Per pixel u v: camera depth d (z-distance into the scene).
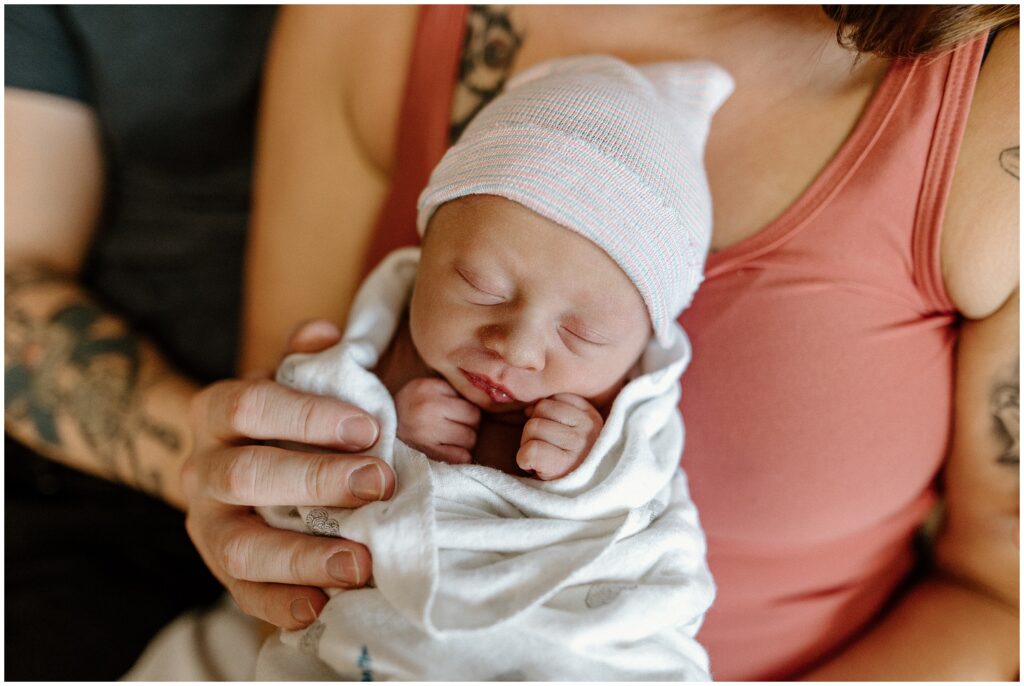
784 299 0.79
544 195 0.68
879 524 0.83
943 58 0.73
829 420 0.78
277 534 0.72
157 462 1.12
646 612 0.64
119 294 1.29
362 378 0.76
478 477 0.71
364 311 0.84
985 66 0.72
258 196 1.09
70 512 1.17
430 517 0.65
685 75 0.80
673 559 0.69
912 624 0.86
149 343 1.21
